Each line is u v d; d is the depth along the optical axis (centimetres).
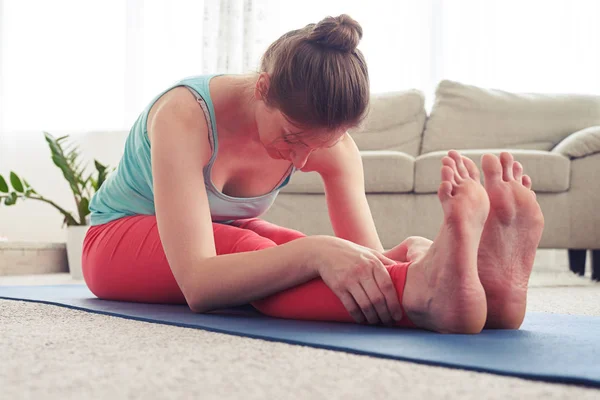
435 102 430
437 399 64
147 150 149
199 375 74
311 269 114
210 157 137
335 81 108
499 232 107
